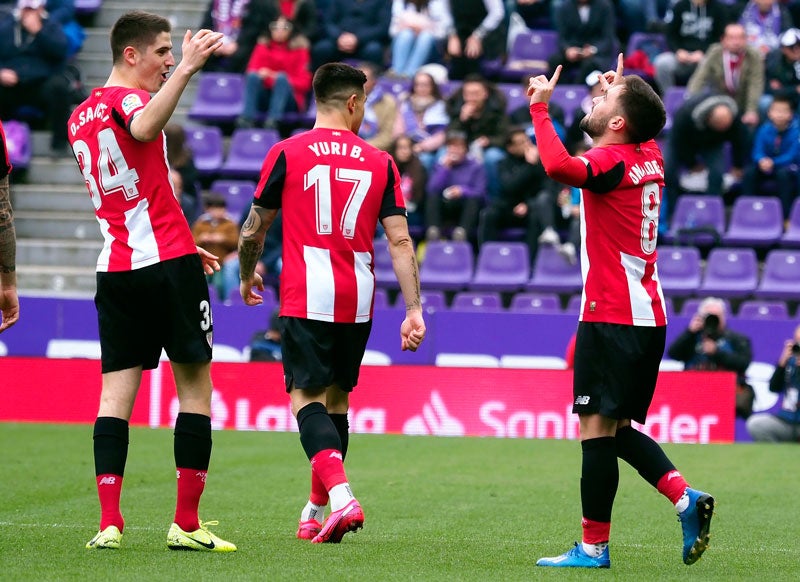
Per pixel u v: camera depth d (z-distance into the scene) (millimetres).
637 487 27625
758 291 45188
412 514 23297
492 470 30047
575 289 45844
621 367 17547
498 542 20062
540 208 46531
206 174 53188
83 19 61219
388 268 47219
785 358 37219
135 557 17234
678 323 40938
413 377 37969
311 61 55719
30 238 52156
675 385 36688
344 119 19172
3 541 18812
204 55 17188
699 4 52531
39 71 53969
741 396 37812
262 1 55656
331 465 17891
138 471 28641
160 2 62000
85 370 39312
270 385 38125
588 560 17625
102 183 18156
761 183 48969
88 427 38000
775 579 16625
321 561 17250
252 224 18828
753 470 30656
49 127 55781
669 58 52438
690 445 35875
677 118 47844
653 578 16469
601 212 17703
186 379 18516
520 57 57281
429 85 51812
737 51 49812
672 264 46062
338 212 18641
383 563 17281
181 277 18172
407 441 35906
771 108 48312
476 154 48906
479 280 46344
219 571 16109
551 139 17266
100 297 18406
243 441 35250
